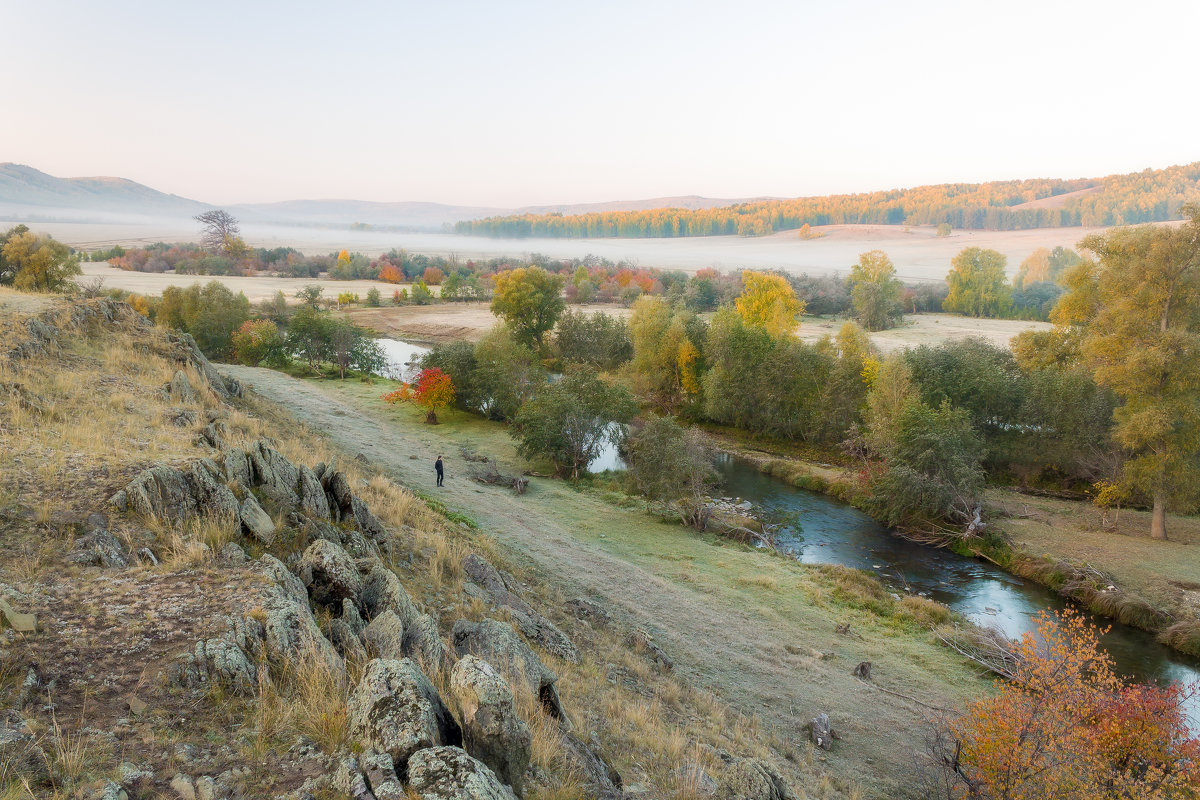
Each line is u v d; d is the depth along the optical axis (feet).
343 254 619.67
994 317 400.47
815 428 179.52
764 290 272.72
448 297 468.34
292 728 21.44
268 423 86.63
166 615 26.03
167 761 19.03
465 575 53.06
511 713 22.65
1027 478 149.28
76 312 75.36
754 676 64.39
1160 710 52.75
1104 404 136.56
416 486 103.04
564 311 309.01
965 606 96.73
